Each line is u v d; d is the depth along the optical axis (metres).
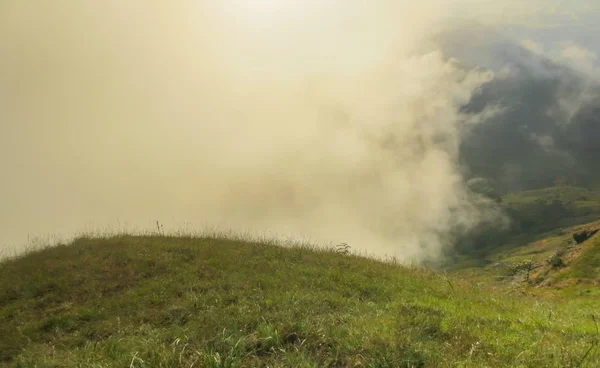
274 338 7.14
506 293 13.05
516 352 6.80
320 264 12.94
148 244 14.40
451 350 6.78
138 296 10.19
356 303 9.38
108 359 7.06
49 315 9.84
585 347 7.09
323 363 6.53
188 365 6.54
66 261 13.08
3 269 13.37
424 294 10.85
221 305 9.22
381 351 6.61
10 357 8.15
